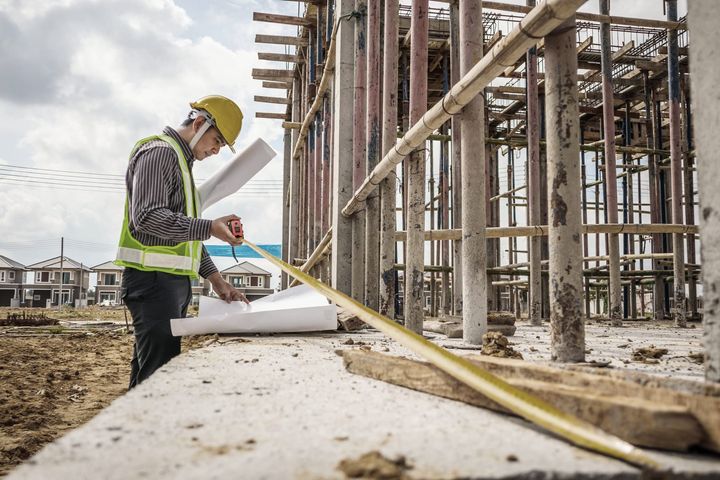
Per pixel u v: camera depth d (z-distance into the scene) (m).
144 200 2.78
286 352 2.91
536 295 7.41
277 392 1.71
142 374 2.98
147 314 2.95
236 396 1.64
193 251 3.13
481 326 3.47
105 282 75.12
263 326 3.85
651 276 12.26
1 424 3.39
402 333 1.78
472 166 3.46
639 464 1.00
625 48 11.83
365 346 3.39
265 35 13.45
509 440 1.17
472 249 3.47
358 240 6.99
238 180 3.50
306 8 12.50
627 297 13.88
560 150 2.27
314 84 11.95
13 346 8.14
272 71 16.05
